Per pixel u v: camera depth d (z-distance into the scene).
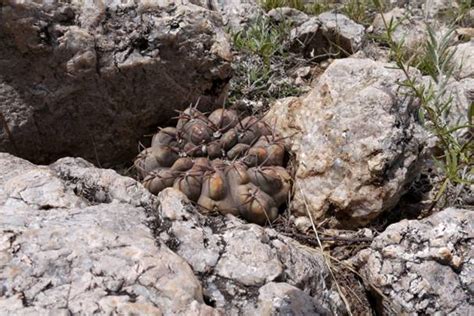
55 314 2.10
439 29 4.91
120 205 2.65
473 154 3.43
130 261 2.28
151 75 3.38
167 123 3.60
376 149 3.10
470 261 2.67
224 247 2.59
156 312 2.15
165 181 3.06
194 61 3.43
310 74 4.46
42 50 3.14
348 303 2.80
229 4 4.80
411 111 3.29
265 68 4.23
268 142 3.30
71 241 2.33
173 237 2.60
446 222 2.76
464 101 3.85
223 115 3.30
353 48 4.61
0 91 3.21
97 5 3.26
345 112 3.25
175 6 3.39
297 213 3.26
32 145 3.40
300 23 4.77
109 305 2.14
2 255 2.27
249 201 3.04
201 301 2.31
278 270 2.53
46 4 3.11
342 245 3.10
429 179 3.49
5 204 2.57
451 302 2.60
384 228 3.22
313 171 3.24
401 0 5.57
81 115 3.38
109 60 3.28
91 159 3.56
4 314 2.10
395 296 2.67
